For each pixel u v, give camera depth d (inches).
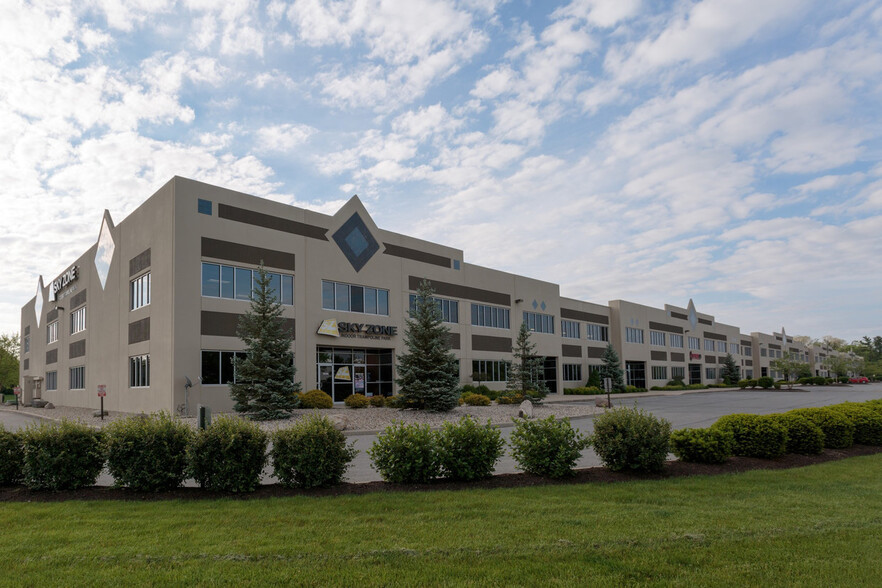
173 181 1013.2
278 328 959.6
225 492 348.5
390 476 374.9
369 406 1113.4
